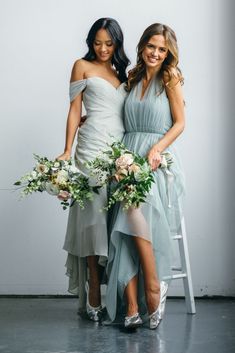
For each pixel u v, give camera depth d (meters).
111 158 4.54
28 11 5.77
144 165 4.48
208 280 5.75
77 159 4.88
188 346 4.08
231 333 4.41
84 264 4.95
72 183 4.67
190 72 5.72
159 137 4.75
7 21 5.77
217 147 5.72
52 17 5.77
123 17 5.73
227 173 5.72
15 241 5.80
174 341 4.21
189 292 5.04
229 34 5.69
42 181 4.69
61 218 5.80
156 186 4.72
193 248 5.73
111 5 5.74
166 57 4.77
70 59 5.77
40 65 5.77
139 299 4.74
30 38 5.77
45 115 5.77
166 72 4.73
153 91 4.75
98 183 4.73
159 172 4.77
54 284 5.80
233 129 5.71
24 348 4.02
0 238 5.80
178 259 5.70
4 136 5.78
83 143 4.88
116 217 4.70
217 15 5.70
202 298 5.74
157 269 4.66
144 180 4.43
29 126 5.78
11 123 5.78
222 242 5.73
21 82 5.78
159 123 4.73
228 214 5.73
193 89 5.72
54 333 4.42
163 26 4.71
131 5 5.73
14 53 5.77
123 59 4.94
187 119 5.72
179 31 5.72
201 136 5.72
